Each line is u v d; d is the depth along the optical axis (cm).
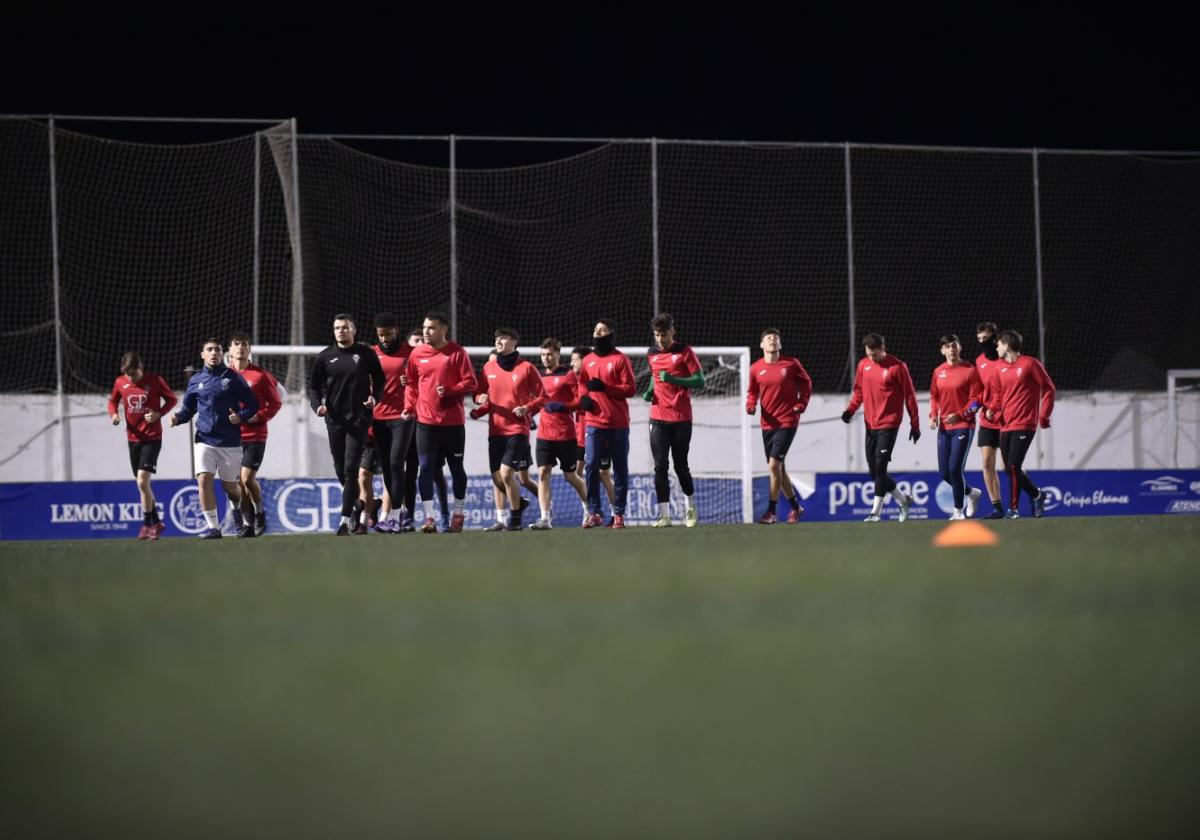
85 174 6794
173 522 5362
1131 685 698
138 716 648
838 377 7525
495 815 482
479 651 855
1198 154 7219
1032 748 570
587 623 1008
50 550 3080
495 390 4091
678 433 4291
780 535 2878
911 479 5728
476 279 7044
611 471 4769
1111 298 7306
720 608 1098
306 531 5331
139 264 7012
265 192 7012
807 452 6103
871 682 716
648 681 729
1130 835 464
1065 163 7244
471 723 622
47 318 6238
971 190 7394
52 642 945
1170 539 2284
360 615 1091
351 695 695
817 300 7506
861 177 7494
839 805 493
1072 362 7306
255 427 4300
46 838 459
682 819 477
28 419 5688
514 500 4100
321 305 7000
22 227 6359
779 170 7388
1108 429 6250
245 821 475
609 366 4188
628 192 7131
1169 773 532
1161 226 7300
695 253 7306
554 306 7150
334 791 511
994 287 7419
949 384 4384
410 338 4134
